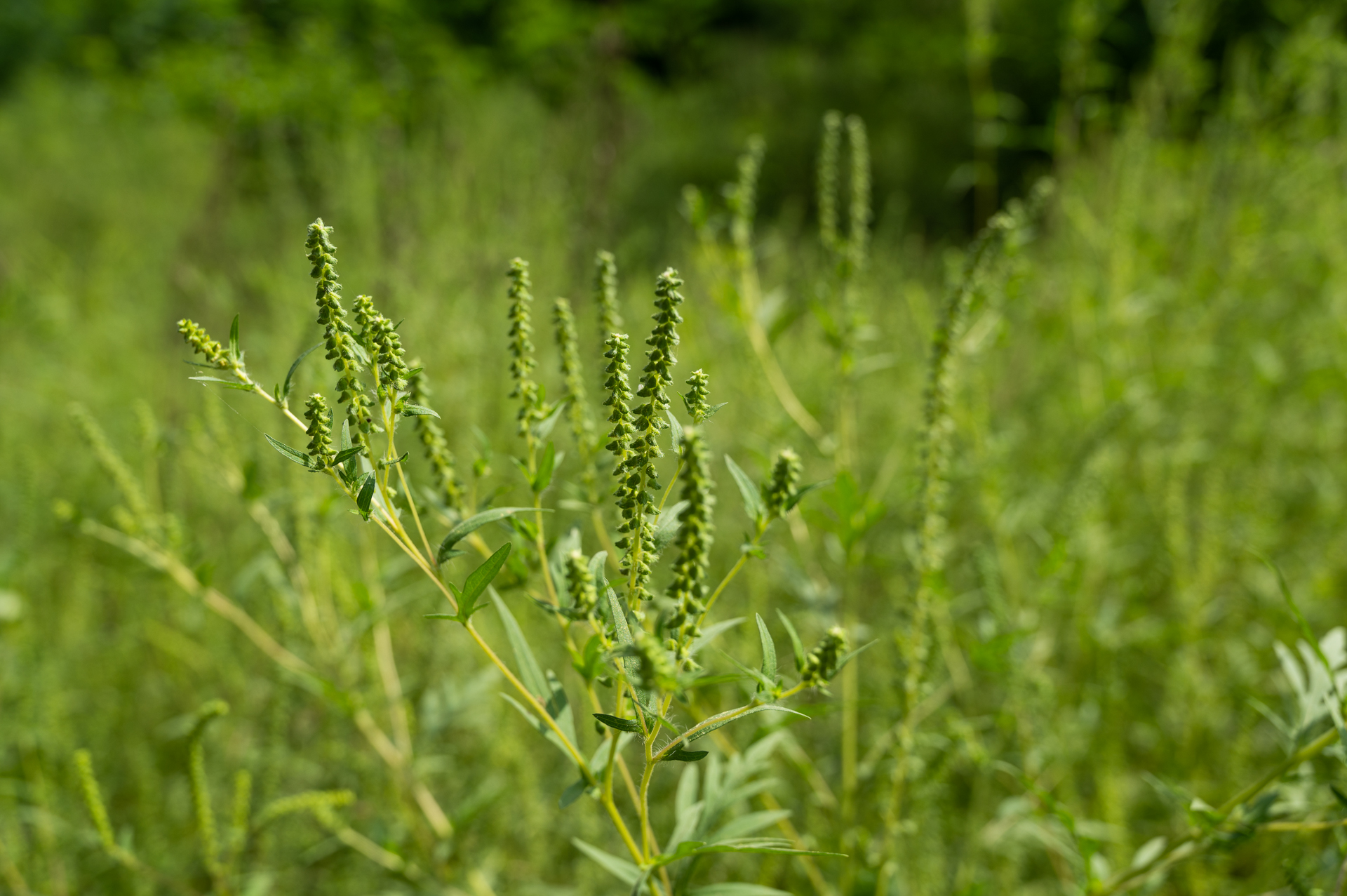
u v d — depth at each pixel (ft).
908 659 7.41
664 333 4.18
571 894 9.01
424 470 10.75
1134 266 14.40
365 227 17.02
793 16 47.83
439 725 8.84
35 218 29.78
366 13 33.96
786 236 18.92
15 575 11.37
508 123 24.64
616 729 4.75
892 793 7.72
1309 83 14.24
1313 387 14.08
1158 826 10.21
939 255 21.62
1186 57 14.90
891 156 34.78
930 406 7.50
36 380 17.46
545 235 16.76
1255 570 12.35
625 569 5.53
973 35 14.37
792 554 11.32
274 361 13.65
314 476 9.11
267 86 28.48
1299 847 8.55
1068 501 9.66
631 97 33.19
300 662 9.12
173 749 12.32
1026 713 8.77
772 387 9.52
